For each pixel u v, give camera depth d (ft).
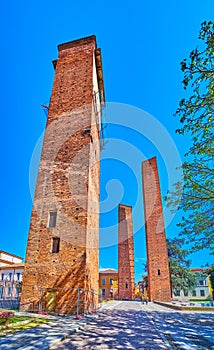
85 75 64.28
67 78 65.51
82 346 20.80
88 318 37.58
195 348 21.18
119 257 154.10
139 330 30.07
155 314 51.90
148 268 116.67
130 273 149.28
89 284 46.39
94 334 26.27
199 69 21.95
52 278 43.86
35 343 20.56
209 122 25.03
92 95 61.26
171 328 32.63
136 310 61.31
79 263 44.01
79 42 71.05
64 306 41.32
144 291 158.30
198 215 31.83
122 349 20.24
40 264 45.47
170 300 107.76
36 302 42.63
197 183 29.78
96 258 56.65
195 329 32.04
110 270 205.67
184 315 50.78
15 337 22.79
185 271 132.98
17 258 136.56
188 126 25.82
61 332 25.34
